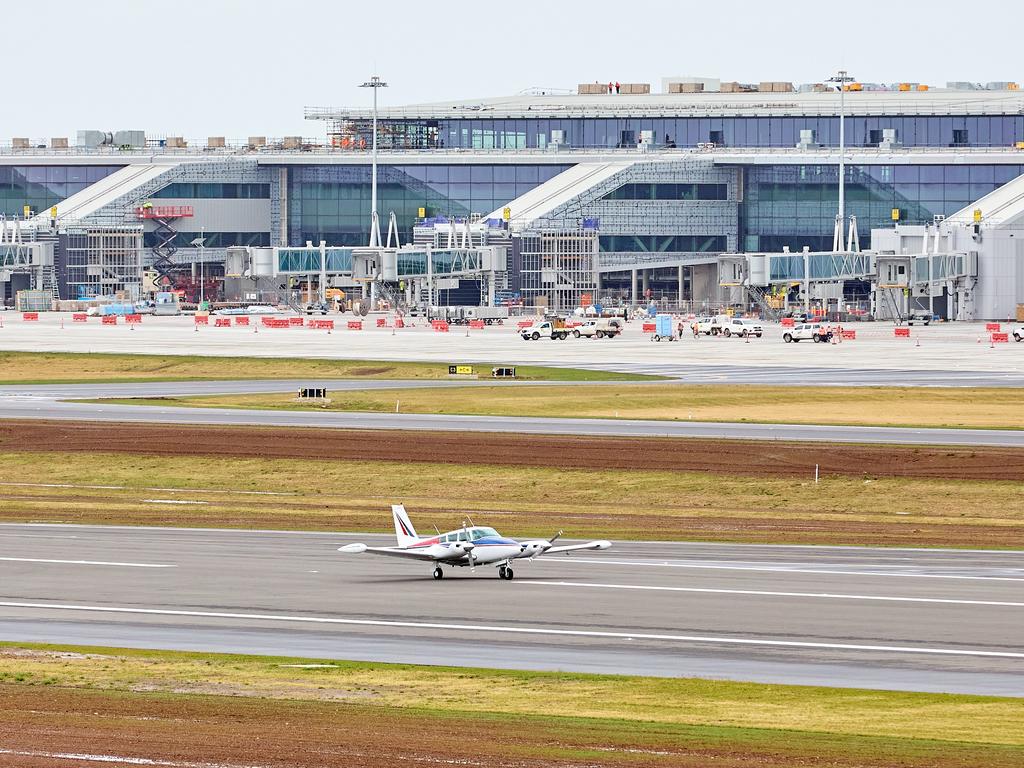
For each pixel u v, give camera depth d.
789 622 198.12
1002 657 179.75
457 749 138.75
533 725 149.00
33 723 148.00
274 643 189.00
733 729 148.00
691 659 179.88
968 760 137.00
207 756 135.12
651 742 142.50
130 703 157.62
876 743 142.88
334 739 142.12
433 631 195.12
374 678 170.38
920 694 163.62
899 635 190.50
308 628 197.00
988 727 149.62
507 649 185.38
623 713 154.62
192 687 165.62
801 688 166.25
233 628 197.12
